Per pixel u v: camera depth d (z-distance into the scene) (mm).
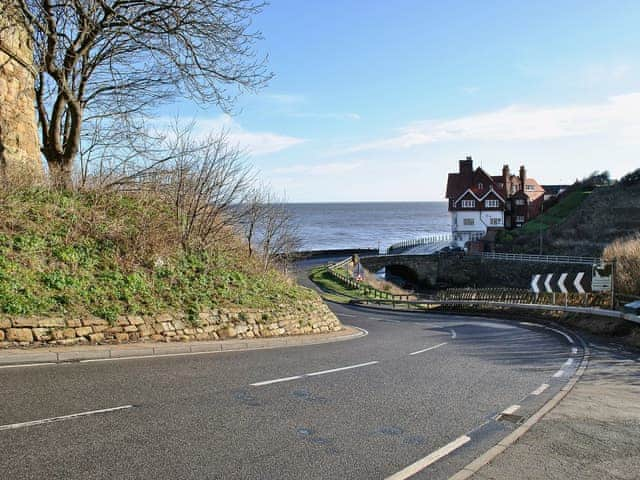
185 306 12375
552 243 63875
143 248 13352
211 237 16422
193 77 14305
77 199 13945
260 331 13727
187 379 8148
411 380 9344
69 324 9828
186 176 16516
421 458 5473
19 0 12102
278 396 7570
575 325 19734
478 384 9242
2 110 13430
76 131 14836
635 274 19375
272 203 22344
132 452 5082
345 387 8453
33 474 4449
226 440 5605
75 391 6965
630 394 8578
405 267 65562
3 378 7352
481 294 32688
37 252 11266
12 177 12727
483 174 78688
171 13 13648
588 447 5926
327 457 5340
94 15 13594
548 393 8641
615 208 70500
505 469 5230
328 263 59562
